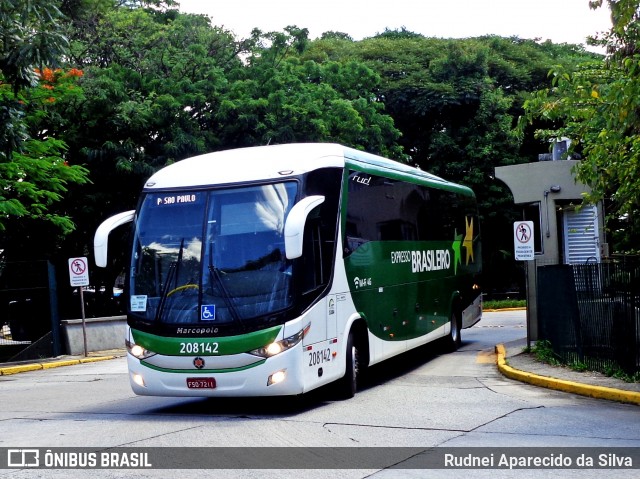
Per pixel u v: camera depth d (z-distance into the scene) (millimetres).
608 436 9164
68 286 30625
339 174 12727
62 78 24719
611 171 13523
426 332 17078
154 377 11156
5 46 16516
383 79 41125
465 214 20953
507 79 42062
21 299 23500
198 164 12055
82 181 23984
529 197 18688
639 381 12617
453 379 14781
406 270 15867
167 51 30516
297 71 33125
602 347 13789
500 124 38906
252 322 10820
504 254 39875
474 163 39219
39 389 15773
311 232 11609
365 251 13609
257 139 29266
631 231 16344
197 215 11406
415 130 41969
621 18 11922
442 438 9117
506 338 22797
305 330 11102
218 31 33469
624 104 11781
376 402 12102
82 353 24250
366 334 13531
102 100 26719
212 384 10891
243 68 31594
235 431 9805
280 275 10953
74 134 27203
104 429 10109
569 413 10766
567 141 19219
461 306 20062
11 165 21359
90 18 31047
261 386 10766
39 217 24922
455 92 39562
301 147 12477
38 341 23219
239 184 11406
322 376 11578
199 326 10945
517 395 12578
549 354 15930
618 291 13156
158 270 11344
